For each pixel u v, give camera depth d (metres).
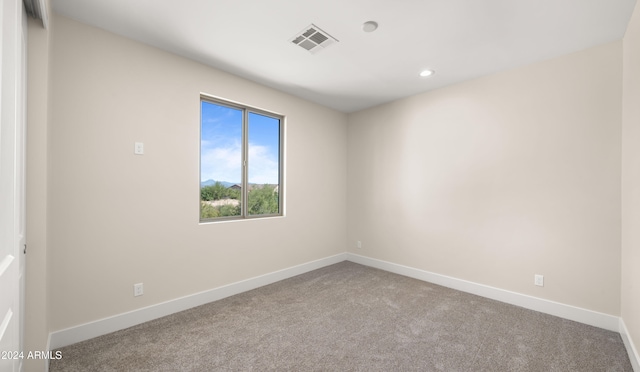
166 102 2.51
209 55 2.60
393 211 3.87
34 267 1.58
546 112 2.61
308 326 2.32
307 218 3.88
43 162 1.61
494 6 1.87
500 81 2.89
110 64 2.20
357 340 2.11
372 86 3.34
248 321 2.40
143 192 2.36
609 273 2.28
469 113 3.12
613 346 2.03
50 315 1.91
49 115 1.82
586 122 2.40
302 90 3.51
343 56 2.61
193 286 2.68
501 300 2.86
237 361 1.84
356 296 2.97
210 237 2.82
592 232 2.36
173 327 2.28
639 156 1.82
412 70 2.90
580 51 2.43
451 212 3.27
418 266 3.58
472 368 1.79
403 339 2.12
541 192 2.63
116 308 2.21
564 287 2.50
